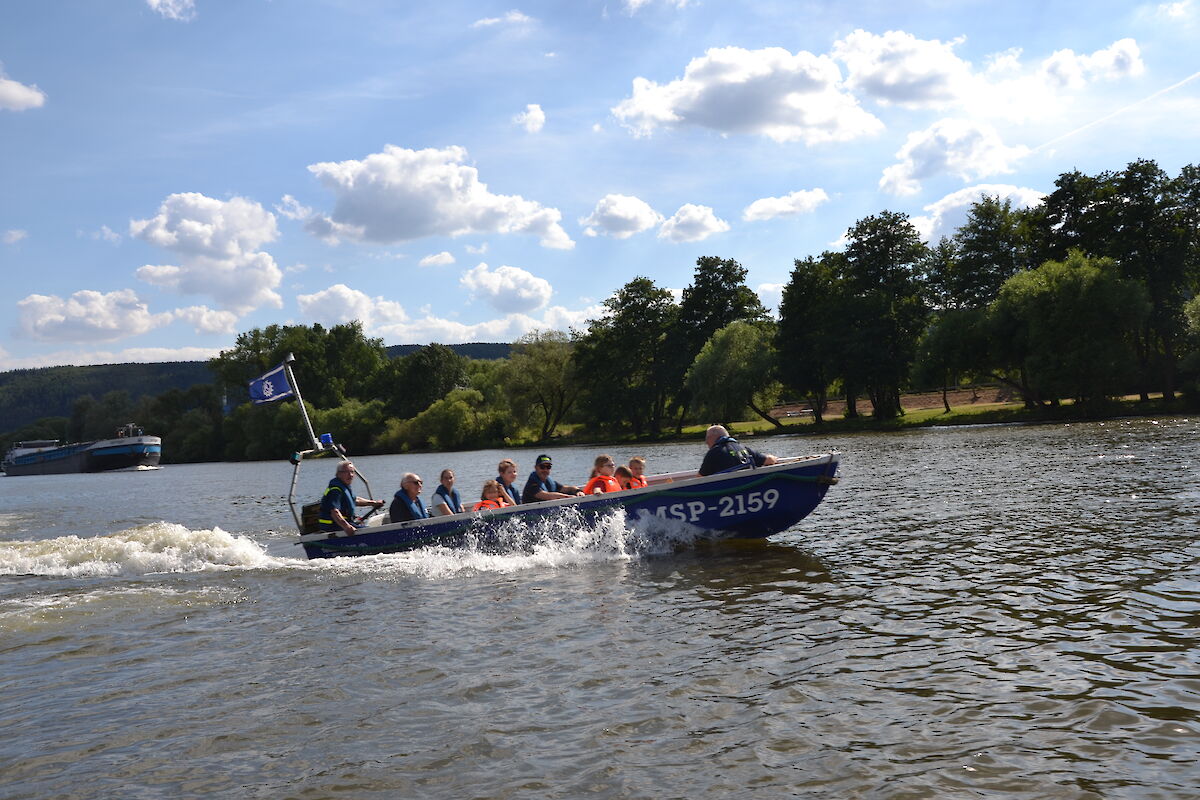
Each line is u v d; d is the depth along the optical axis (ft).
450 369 338.13
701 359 202.39
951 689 17.65
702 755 15.02
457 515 37.19
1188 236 159.02
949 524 39.86
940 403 222.28
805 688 18.12
